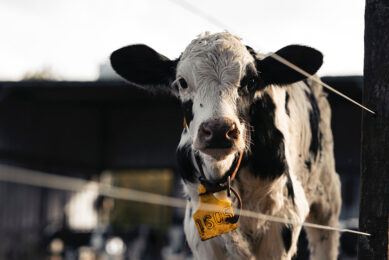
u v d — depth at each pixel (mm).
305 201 4133
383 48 3256
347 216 18906
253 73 3537
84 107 18469
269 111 3818
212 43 3557
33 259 16031
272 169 3766
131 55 3812
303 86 4824
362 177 3307
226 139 3053
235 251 3865
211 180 3609
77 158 18406
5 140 15234
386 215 3211
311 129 4699
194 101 3447
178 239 17578
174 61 3822
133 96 16438
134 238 17125
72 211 19016
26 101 16109
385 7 3262
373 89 3275
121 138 18984
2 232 15203
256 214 3793
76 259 16531
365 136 3299
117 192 2504
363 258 3270
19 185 15945
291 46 3691
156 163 18781
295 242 4023
